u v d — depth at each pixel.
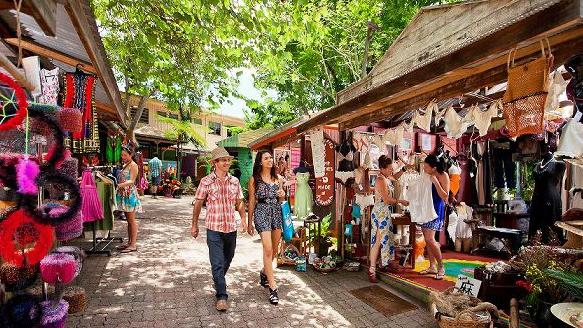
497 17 3.22
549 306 2.93
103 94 5.91
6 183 1.78
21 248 1.80
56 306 2.30
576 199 4.55
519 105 2.54
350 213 6.55
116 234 8.04
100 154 9.87
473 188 7.05
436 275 4.99
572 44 2.61
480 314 3.19
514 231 6.29
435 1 12.62
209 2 4.93
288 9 5.89
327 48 16.19
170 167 21.67
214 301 4.17
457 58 2.93
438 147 7.02
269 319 3.77
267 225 4.42
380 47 15.37
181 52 7.65
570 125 2.87
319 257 6.19
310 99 19.69
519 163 7.13
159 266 5.54
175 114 26.50
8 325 1.93
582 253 3.30
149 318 3.64
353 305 4.26
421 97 4.36
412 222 5.57
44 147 2.30
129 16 6.18
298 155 11.34
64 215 1.90
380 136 5.91
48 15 1.96
